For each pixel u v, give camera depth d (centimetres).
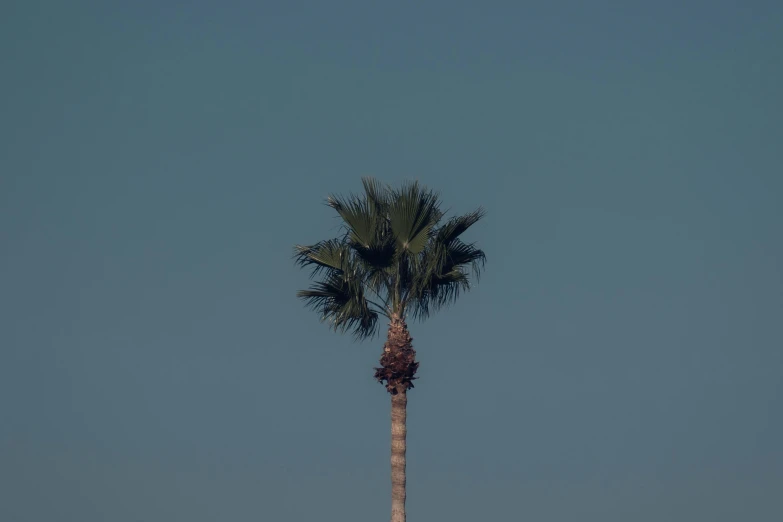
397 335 6153
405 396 6134
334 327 6222
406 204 6162
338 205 6238
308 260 6231
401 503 6072
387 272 6216
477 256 6266
